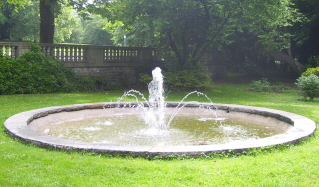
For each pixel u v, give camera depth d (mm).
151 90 18578
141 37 24141
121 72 19859
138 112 11484
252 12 16688
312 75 14070
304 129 7273
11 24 40250
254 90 18828
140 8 17422
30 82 15578
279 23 19766
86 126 8938
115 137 7582
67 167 4812
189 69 19625
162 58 21625
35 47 16031
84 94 15758
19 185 4125
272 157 5371
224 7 16594
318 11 23094
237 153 5488
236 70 33875
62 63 16797
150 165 4902
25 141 6199
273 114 9531
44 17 19609
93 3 19578
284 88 19516
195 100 14375
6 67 14836
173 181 4309
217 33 18781
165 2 16594
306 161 5172
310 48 26812
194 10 17875
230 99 14852
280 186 4129
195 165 4938
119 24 23188
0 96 13961
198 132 8258
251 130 8641
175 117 10594
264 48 24359
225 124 9445
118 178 4402
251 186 4145
